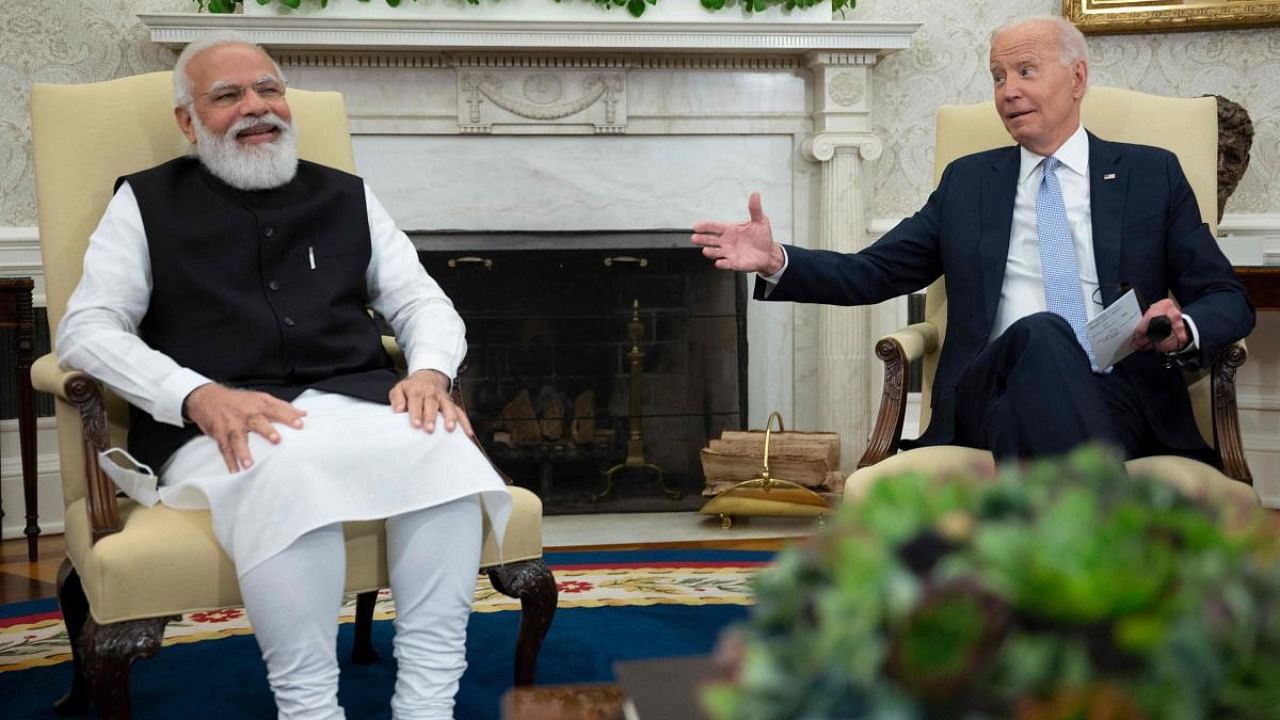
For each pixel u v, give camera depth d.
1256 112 4.00
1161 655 0.56
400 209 3.96
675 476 4.00
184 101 2.11
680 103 4.03
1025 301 2.42
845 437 4.08
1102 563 0.58
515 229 4.02
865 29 3.87
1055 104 2.39
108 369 1.87
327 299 2.10
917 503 0.68
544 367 3.94
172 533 1.69
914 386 4.21
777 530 3.71
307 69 3.86
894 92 4.17
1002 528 0.61
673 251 3.95
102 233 2.04
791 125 4.09
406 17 3.67
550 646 2.45
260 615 1.67
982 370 2.17
